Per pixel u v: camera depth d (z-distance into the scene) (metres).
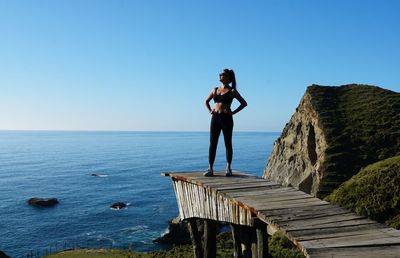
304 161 49.91
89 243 54.91
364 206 25.12
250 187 11.27
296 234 7.14
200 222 40.09
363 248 6.48
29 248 53.97
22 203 86.25
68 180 127.94
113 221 67.69
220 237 33.16
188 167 176.00
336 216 8.20
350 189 28.50
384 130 45.56
